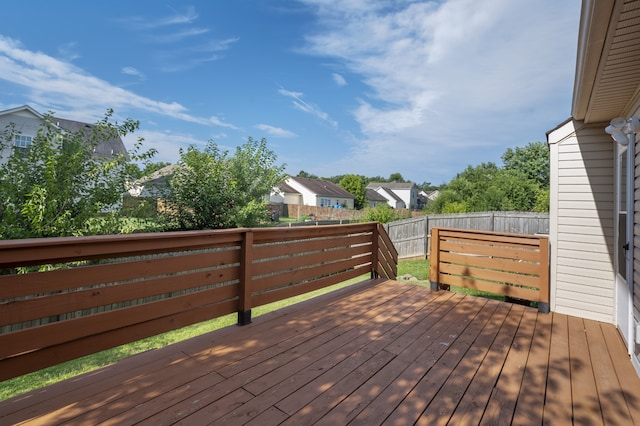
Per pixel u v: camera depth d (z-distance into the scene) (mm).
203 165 8789
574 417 1883
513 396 2074
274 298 3484
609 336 3158
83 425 1636
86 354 2105
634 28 1832
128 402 1846
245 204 10625
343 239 4527
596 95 2941
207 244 2824
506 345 2867
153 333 2467
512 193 17297
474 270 4336
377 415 1825
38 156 5973
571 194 3932
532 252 3951
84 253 2047
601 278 3707
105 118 6652
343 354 2576
